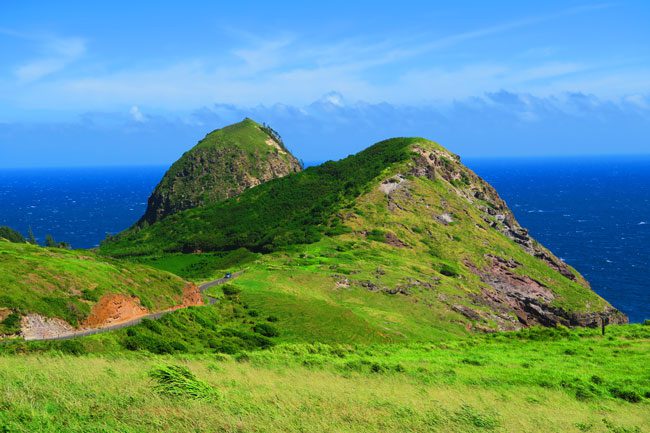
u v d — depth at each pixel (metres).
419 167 170.00
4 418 16.53
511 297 117.06
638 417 32.44
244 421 19.47
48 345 41.06
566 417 30.42
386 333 75.44
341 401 26.67
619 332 66.75
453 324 91.56
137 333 49.78
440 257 126.88
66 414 17.83
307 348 53.81
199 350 50.41
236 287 86.69
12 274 51.69
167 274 72.62
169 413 19.11
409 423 23.72
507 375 42.59
